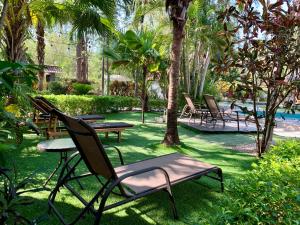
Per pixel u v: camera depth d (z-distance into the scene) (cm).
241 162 417
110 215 241
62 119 220
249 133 673
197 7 882
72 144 275
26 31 558
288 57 388
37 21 731
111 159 412
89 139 199
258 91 442
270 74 410
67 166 278
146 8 924
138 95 1166
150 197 280
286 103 423
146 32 852
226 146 526
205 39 977
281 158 233
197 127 719
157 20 1062
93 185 301
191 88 1083
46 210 240
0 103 193
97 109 979
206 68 1058
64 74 2830
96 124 535
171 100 488
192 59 1090
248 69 401
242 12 402
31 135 546
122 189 213
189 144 538
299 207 130
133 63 843
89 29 624
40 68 205
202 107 958
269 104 424
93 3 550
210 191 297
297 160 220
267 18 382
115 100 1036
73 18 616
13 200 162
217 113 753
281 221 120
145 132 652
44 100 402
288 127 808
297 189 143
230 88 429
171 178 259
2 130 186
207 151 483
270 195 134
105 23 637
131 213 246
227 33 413
